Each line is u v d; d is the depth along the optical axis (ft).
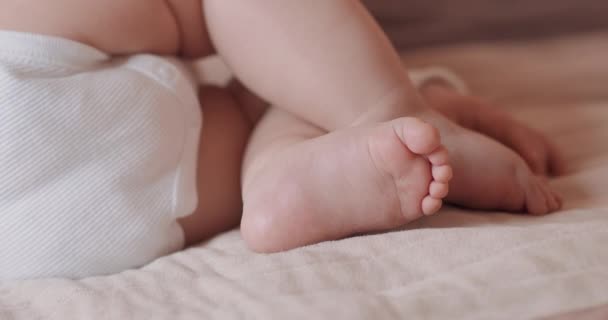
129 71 1.60
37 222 1.52
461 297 1.35
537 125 2.07
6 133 1.49
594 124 2.04
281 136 1.66
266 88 1.66
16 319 1.44
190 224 1.68
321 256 1.46
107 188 1.54
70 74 1.56
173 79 1.63
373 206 1.48
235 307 1.39
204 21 1.68
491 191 1.62
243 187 1.64
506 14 2.67
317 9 1.60
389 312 1.34
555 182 1.77
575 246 1.41
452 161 1.59
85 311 1.44
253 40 1.62
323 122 1.63
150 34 1.63
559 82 2.28
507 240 1.43
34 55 1.53
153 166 1.58
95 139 1.53
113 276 1.52
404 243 1.47
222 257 1.52
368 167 1.45
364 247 1.47
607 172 1.76
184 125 1.63
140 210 1.57
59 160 1.51
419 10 2.64
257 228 1.51
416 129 1.40
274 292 1.40
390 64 1.60
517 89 2.27
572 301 1.34
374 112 1.59
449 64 2.37
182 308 1.42
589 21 2.69
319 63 1.59
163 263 1.54
